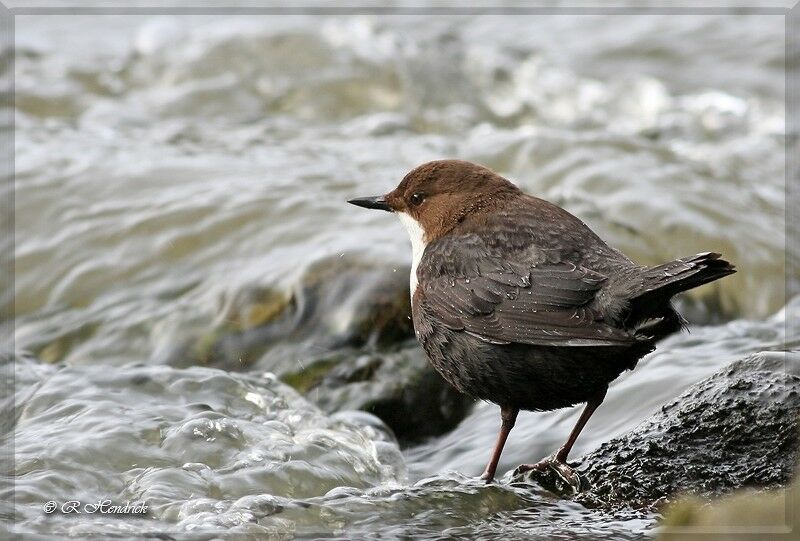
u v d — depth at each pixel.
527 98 19.64
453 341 8.20
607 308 7.30
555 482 7.91
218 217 12.76
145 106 18.30
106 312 11.67
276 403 9.58
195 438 8.45
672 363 9.58
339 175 14.08
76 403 9.20
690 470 7.42
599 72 21.25
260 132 16.91
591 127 18.91
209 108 18.28
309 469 8.23
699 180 14.41
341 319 10.73
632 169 14.35
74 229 12.86
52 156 14.54
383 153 15.55
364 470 8.57
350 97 18.81
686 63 21.53
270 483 8.00
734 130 18.53
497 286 7.99
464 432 9.80
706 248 12.86
